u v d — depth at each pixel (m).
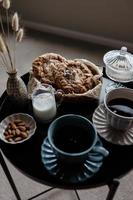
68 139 0.60
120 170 0.60
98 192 0.92
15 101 0.72
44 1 1.62
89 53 1.55
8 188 0.94
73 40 1.66
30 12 1.73
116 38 1.56
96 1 1.46
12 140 0.65
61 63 0.78
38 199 0.91
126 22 1.46
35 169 0.60
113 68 0.80
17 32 0.68
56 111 0.72
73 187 0.57
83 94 0.71
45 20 1.71
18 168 0.61
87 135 0.60
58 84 0.74
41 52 1.57
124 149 0.63
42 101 0.68
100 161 0.60
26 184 0.94
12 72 0.67
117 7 1.42
